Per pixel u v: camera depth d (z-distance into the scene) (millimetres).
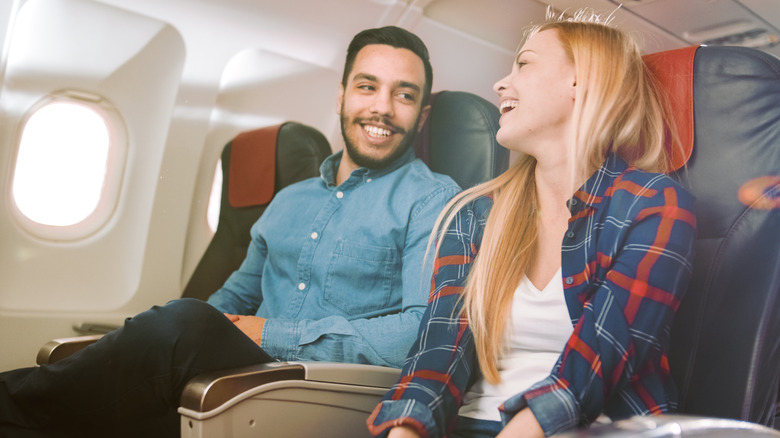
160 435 1218
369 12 2096
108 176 2002
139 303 2037
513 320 1132
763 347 1009
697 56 1142
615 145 1146
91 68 1907
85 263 1977
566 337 1088
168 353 1041
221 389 970
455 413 1094
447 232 1310
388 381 1232
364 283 1776
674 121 1133
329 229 1876
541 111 1203
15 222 1861
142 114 2014
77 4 1815
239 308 1981
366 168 1907
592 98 1148
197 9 1962
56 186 1924
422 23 2100
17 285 1867
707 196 1081
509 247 1187
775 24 2318
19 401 1065
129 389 1046
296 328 1512
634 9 2256
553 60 1213
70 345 1289
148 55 1974
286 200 2021
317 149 2137
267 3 2010
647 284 974
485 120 1720
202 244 2133
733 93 1086
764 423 1068
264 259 2006
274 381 1047
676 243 985
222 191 2117
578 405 929
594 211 1107
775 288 1008
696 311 1055
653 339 963
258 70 2133
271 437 1053
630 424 655
